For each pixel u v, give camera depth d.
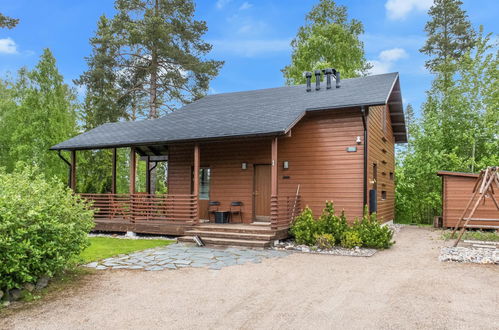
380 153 14.32
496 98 18.59
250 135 10.51
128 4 20.88
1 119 23.38
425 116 20.58
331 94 13.30
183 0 21.41
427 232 13.91
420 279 6.51
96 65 21.03
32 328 4.39
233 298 5.51
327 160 12.20
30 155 20.19
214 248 9.85
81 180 21.78
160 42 20.33
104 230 13.05
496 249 9.24
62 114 21.41
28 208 5.76
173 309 5.03
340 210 11.86
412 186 17.91
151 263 7.89
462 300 5.30
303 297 5.54
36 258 5.54
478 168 18.64
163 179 29.25
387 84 12.81
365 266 7.66
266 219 13.16
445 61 26.08
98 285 6.20
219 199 13.97
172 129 13.16
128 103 22.23
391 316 4.70
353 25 26.36
